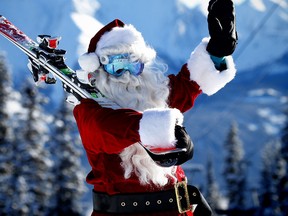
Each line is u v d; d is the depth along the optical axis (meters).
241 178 51.69
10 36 3.63
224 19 3.56
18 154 35.94
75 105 3.54
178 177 3.59
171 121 2.89
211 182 51.62
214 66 3.72
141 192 3.47
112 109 3.29
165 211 3.48
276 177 45.62
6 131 35.84
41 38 3.59
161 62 3.68
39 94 37.31
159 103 3.57
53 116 40.53
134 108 3.48
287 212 43.56
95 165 3.55
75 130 40.28
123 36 3.51
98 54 3.54
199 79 3.75
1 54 37.19
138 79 3.53
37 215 36.00
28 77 36.94
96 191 3.59
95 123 3.25
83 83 3.43
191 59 3.78
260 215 43.41
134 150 3.46
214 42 3.62
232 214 40.75
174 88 3.75
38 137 36.62
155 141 2.89
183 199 3.52
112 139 3.21
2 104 36.16
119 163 3.50
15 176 35.50
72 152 39.78
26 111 36.84
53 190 39.06
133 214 3.47
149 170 3.46
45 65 3.52
